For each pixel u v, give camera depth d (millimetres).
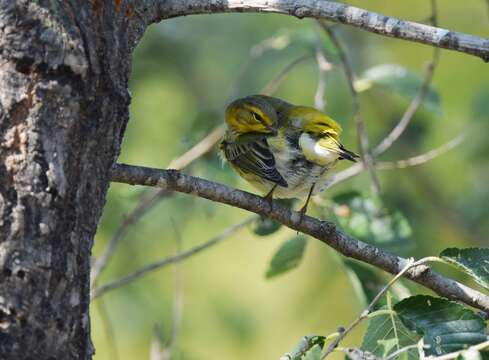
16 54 5453
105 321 11633
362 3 18516
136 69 16266
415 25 6461
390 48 18188
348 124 16047
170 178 6934
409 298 6309
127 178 6820
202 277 16391
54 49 5488
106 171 5902
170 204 14789
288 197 9711
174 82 16438
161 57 16641
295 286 16672
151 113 15773
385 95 16797
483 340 6191
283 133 9734
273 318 16562
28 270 5418
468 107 16453
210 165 12195
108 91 5766
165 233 15281
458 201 16312
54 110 5512
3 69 5453
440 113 11914
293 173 9438
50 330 5488
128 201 12547
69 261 5570
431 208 16188
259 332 16469
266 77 16547
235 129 10469
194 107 16234
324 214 9828
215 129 12734
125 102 5934
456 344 6188
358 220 9758
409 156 16422
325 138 9289
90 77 5617
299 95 16625
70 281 5578
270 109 10227
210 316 16250
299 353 6148
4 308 5375
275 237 16891
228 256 16766
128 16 6184
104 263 10977
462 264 6242
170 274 15703
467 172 16453
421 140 16516
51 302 5496
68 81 5535
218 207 14648
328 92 16438
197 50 16891
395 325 6465
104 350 15250
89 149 5691
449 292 7070
